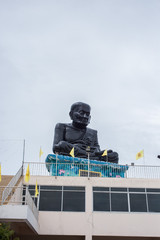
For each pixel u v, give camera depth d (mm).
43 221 25125
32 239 27266
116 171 29969
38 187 26156
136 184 26766
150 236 25219
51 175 28688
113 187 26578
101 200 26109
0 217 18250
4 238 17234
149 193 26562
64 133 36094
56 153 30141
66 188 26297
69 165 29359
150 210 26016
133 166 27328
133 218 25609
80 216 25438
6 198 21375
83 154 33750
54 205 25703
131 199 26281
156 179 27016
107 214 25609
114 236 26516
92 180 26641
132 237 27812
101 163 30562
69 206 25734
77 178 26641
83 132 36500
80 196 26125
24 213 18438
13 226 21609
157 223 25547
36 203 25656
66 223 25188
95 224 25281
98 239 27828
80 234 24984
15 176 24375
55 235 26562
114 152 34531
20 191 24734
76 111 36438
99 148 36938
